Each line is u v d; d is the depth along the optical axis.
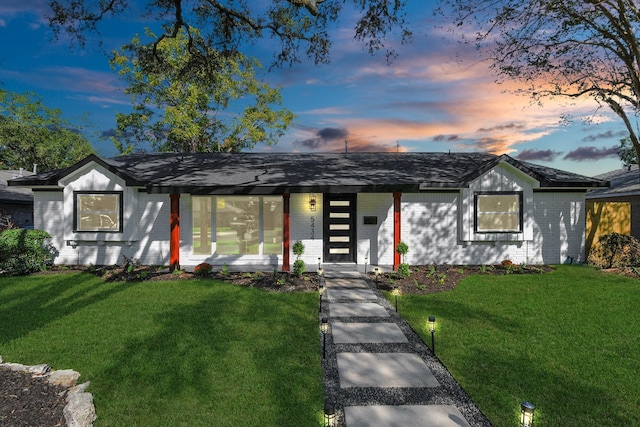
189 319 6.33
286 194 10.74
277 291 8.48
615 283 9.22
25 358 4.71
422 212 12.03
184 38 23.25
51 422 3.28
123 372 4.32
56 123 34.38
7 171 25.16
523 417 2.90
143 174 12.01
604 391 3.97
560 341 5.38
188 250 11.91
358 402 3.81
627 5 10.95
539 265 11.78
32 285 8.96
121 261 11.77
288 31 11.88
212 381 4.14
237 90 27.30
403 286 9.01
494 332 5.76
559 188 11.86
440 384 4.20
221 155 15.36
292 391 3.95
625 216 13.34
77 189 11.47
